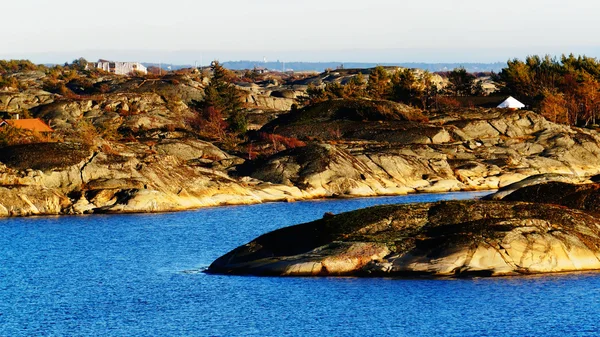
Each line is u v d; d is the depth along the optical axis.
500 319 187.75
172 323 193.38
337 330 183.50
